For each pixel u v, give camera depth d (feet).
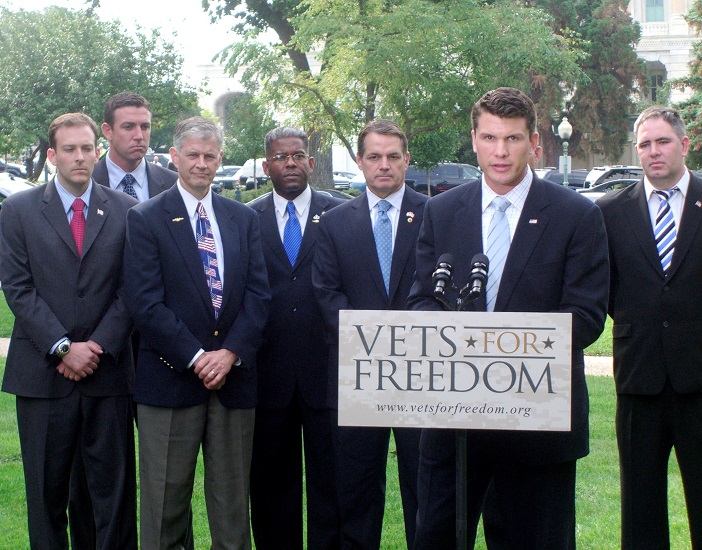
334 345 14.32
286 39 96.07
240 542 13.47
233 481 13.48
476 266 10.56
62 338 13.74
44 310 13.89
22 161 129.59
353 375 10.26
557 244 11.23
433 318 10.14
